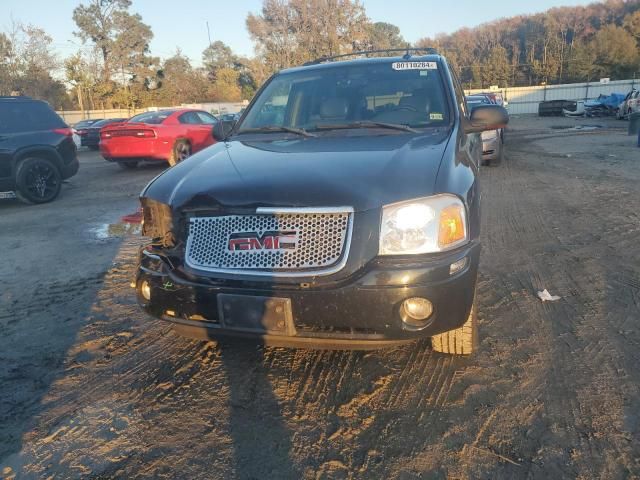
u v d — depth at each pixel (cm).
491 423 247
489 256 493
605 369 288
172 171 304
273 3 5634
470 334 286
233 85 6475
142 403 277
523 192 806
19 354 335
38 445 246
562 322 347
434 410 259
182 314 261
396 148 292
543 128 2433
